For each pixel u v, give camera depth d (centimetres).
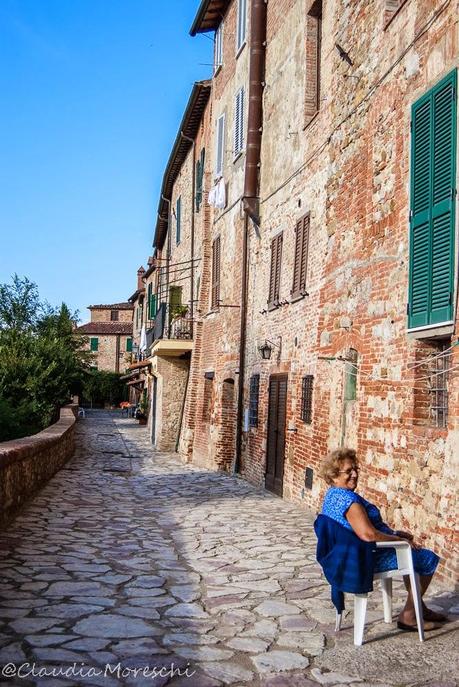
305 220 1392
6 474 1032
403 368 914
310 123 1394
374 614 643
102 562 823
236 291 1964
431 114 848
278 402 1516
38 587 702
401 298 932
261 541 974
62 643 539
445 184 810
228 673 494
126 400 7169
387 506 942
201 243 2495
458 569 736
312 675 495
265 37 1800
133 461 2316
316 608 661
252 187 1794
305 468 1311
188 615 627
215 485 1664
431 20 870
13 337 2828
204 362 2328
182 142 2809
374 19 1075
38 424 2542
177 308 2562
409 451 883
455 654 541
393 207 976
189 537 995
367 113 1091
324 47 1334
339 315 1176
